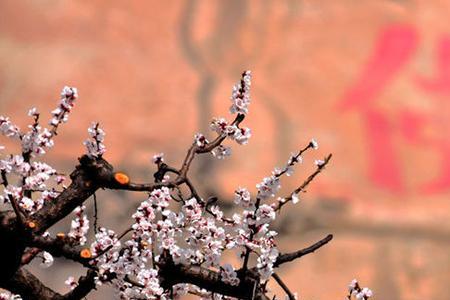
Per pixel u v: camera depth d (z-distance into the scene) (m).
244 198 5.51
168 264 5.51
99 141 5.31
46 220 5.27
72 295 5.45
